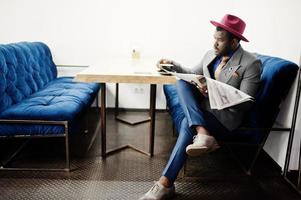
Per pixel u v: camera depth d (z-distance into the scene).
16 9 2.95
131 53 3.10
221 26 1.66
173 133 2.59
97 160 2.01
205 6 2.96
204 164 2.02
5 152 2.08
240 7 2.79
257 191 1.71
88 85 2.65
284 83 1.65
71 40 3.07
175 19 3.01
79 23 3.02
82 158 2.03
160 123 2.89
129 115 3.13
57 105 1.84
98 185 1.69
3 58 1.90
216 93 1.44
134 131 2.64
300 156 1.72
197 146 1.44
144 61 2.54
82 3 2.96
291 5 1.90
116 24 3.03
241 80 1.64
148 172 1.87
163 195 1.52
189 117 1.54
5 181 1.69
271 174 1.91
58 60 3.13
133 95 3.24
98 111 3.21
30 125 1.70
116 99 2.97
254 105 1.73
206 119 1.63
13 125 1.70
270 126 1.72
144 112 3.26
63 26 3.02
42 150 2.14
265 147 2.16
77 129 2.16
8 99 1.88
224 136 1.70
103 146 2.04
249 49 2.61
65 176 1.77
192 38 3.06
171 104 2.17
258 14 2.43
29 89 2.24
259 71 1.62
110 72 1.75
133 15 3.00
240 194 1.67
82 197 1.56
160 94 3.23
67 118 1.71
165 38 3.07
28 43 2.56
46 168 1.85
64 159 2.00
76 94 2.24
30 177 1.75
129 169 1.90
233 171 1.94
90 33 3.05
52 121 1.69
